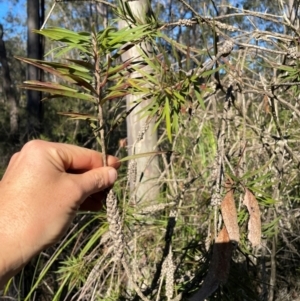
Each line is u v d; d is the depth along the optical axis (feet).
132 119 7.45
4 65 26.94
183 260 4.30
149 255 5.16
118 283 4.70
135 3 3.62
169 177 5.24
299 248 5.91
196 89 2.77
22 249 2.43
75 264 4.89
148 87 2.84
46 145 2.65
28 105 19.47
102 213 4.29
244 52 3.52
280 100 3.48
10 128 21.93
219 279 3.05
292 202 5.91
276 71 4.46
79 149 2.77
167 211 5.20
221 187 3.09
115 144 10.41
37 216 2.48
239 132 4.20
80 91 2.75
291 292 5.65
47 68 2.38
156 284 3.88
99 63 2.48
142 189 6.57
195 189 4.92
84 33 2.48
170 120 2.71
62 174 2.59
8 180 2.57
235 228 2.98
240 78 3.27
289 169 5.06
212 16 3.28
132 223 4.80
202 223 4.79
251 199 3.01
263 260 4.41
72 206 2.59
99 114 2.56
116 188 5.14
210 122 5.11
